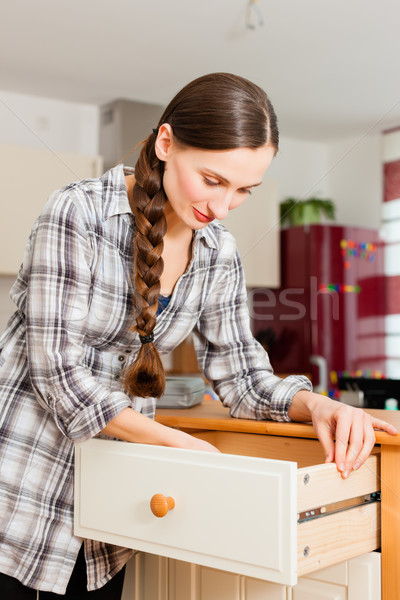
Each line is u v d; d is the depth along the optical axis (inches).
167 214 33.5
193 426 39.4
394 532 30.8
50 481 33.3
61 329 30.6
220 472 26.9
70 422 30.9
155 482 29.3
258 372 37.9
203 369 40.9
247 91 28.4
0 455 33.0
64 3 37.0
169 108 30.6
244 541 26.0
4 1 38.6
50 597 37.1
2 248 44.5
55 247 30.4
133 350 35.2
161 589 40.3
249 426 36.4
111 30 36.6
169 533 28.7
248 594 35.7
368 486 31.4
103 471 31.4
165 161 30.4
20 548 33.1
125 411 30.8
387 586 30.8
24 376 33.5
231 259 36.4
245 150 27.8
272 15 29.6
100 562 35.1
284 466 24.9
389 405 36.1
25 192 42.6
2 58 40.5
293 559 24.6
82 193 32.0
